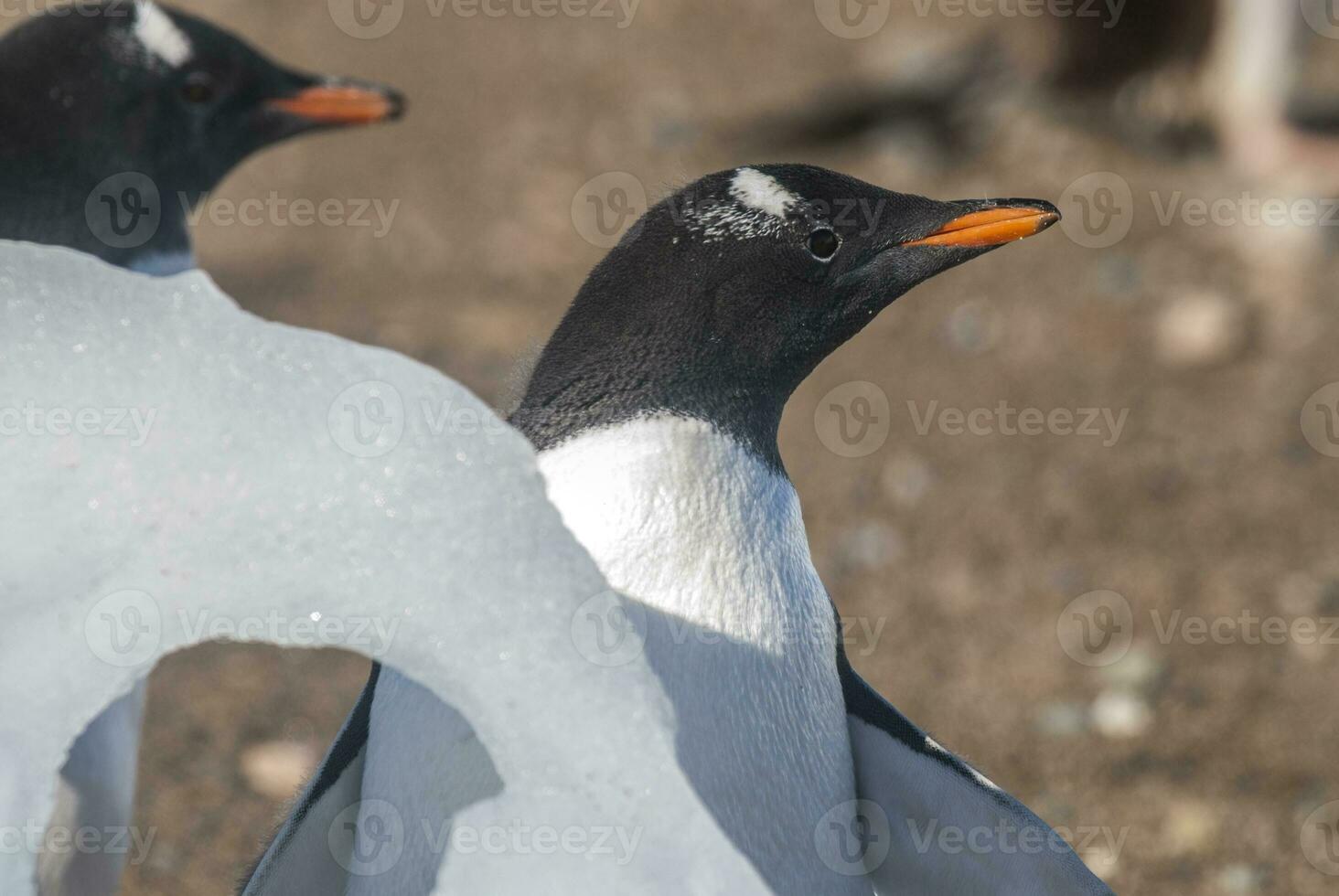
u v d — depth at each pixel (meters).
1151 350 11.95
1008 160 14.27
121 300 2.93
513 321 12.30
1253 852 7.55
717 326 4.38
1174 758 8.22
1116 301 12.52
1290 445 10.84
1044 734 8.42
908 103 15.05
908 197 4.81
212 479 2.88
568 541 3.04
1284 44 13.30
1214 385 11.54
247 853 7.29
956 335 12.35
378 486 2.95
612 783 3.04
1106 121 14.35
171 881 7.04
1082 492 10.50
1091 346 12.05
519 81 16.45
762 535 4.27
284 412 2.94
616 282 4.41
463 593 2.96
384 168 14.91
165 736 8.09
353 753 4.07
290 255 13.33
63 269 2.90
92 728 4.55
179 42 6.77
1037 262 13.12
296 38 17.25
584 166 14.76
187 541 2.86
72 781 4.43
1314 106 14.32
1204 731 8.39
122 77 6.57
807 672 4.26
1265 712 8.52
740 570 4.17
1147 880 7.39
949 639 9.22
